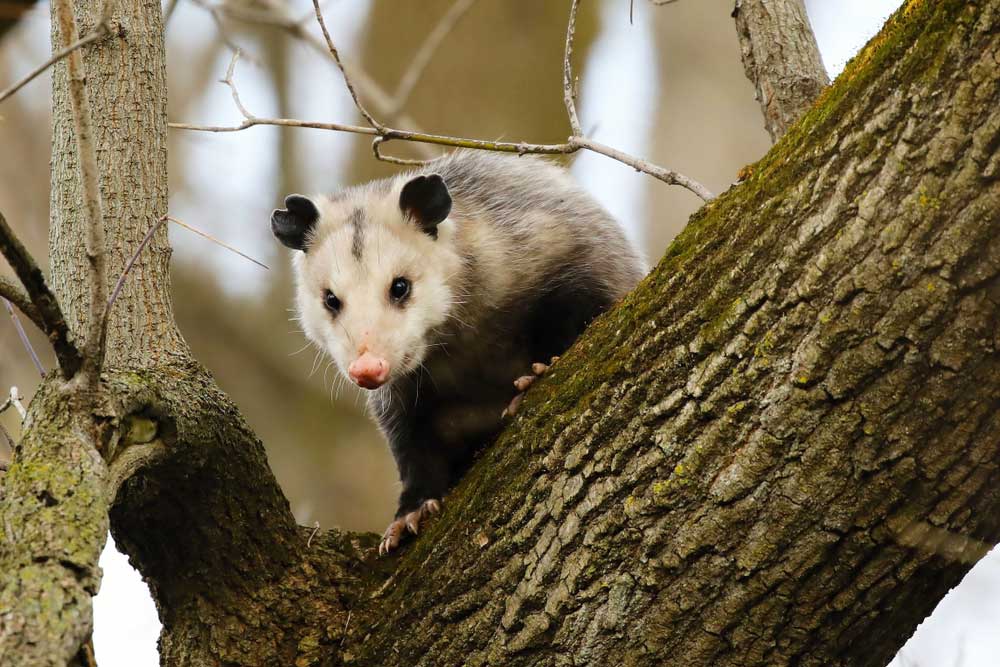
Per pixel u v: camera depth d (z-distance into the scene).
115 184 5.49
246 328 11.33
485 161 7.93
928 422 3.95
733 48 12.75
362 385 6.25
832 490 4.12
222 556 5.38
